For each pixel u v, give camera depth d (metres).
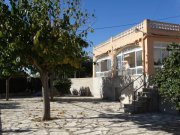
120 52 27.84
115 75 28.52
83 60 15.09
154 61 22.36
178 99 10.15
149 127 13.09
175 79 10.16
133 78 23.92
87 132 12.13
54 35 13.88
